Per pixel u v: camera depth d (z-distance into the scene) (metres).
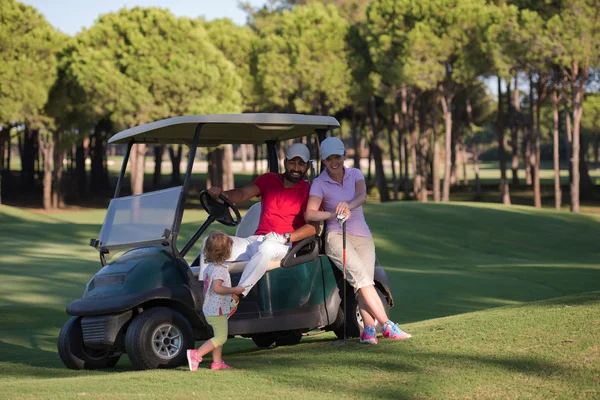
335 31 38.59
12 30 37.06
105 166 62.19
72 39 38.22
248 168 87.25
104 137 56.97
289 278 6.80
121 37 37.12
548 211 31.41
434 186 37.97
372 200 48.38
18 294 12.95
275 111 44.59
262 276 6.68
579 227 28.48
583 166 50.25
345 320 6.62
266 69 39.03
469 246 24.50
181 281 6.36
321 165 7.14
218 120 6.64
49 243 21.66
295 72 38.25
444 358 5.13
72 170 54.56
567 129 35.16
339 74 38.03
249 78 43.09
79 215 38.50
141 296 6.14
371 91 39.72
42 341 9.11
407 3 33.97
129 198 6.97
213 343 5.69
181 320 6.18
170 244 6.43
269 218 6.81
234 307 5.85
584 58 30.64
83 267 16.56
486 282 15.62
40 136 42.81
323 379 4.86
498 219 28.39
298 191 6.84
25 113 38.16
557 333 5.40
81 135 42.59
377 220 26.95
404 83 34.88
